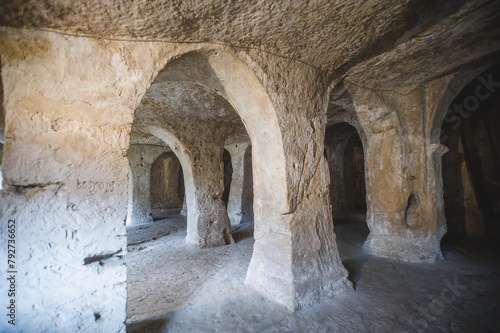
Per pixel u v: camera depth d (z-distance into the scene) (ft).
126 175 5.79
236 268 11.27
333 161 24.09
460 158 16.89
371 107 11.99
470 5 6.24
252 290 8.84
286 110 7.71
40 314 4.96
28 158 4.96
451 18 6.68
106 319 5.48
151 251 14.57
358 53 7.98
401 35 7.30
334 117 15.12
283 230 8.02
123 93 5.75
